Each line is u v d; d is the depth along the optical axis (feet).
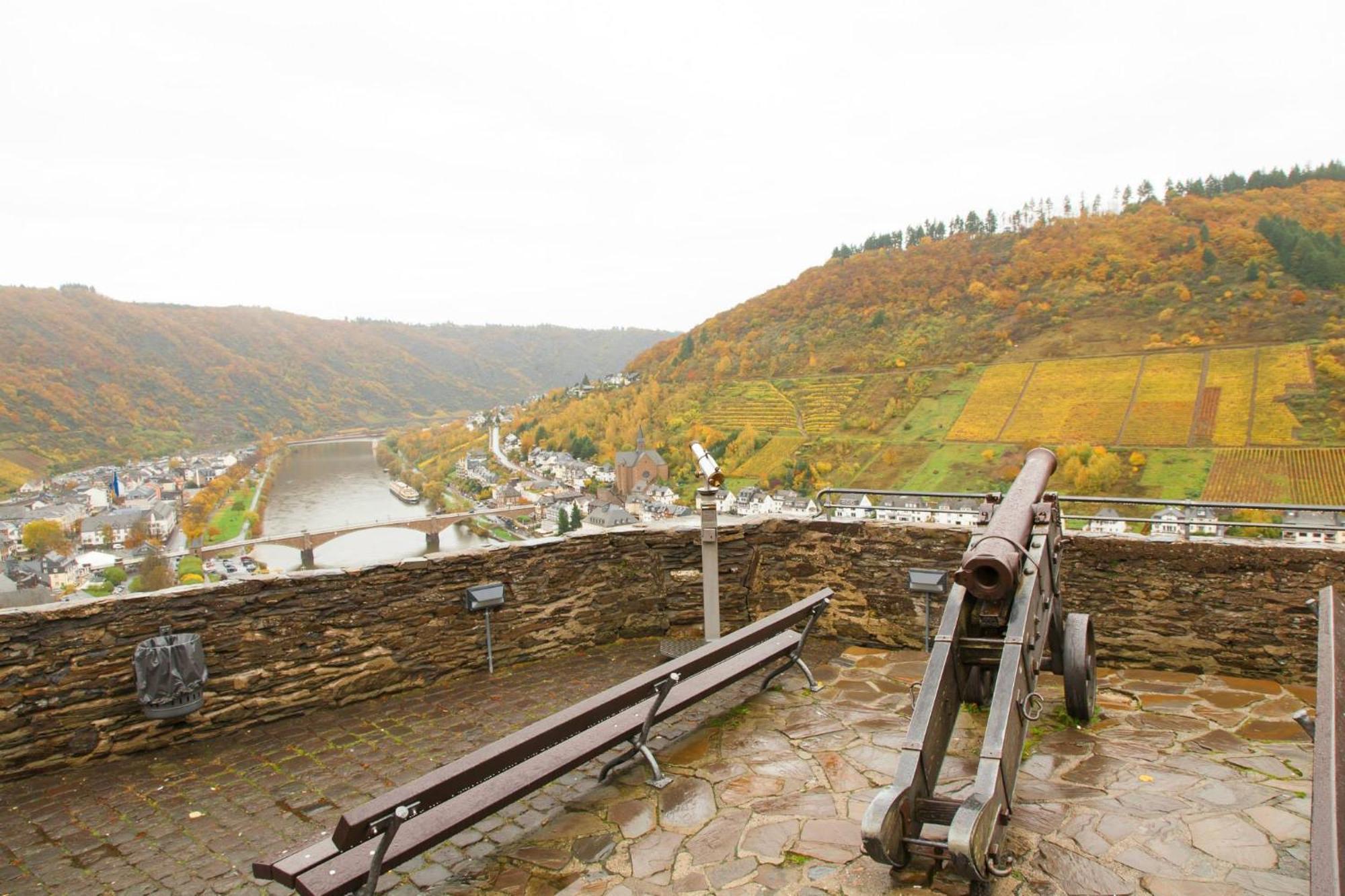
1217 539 16.84
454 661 18.90
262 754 15.02
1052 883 9.08
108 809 12.89
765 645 16.61
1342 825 4.89
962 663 11.03
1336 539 16.21
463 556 18.88
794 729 14.30
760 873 9.64
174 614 15.49
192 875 10.79
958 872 8.43
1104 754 12.76
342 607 17.33
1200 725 13.89
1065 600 17.95
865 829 8.42
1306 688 15.64
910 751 9.36
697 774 12.60
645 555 21.58
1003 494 14.56
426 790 8.68
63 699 14.46
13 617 14.08
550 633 20.36
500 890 9.68
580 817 11.41
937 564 19.34
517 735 10.05
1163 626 17.08
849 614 20.65
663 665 12.59
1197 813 10.64
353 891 8.71
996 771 8.96
